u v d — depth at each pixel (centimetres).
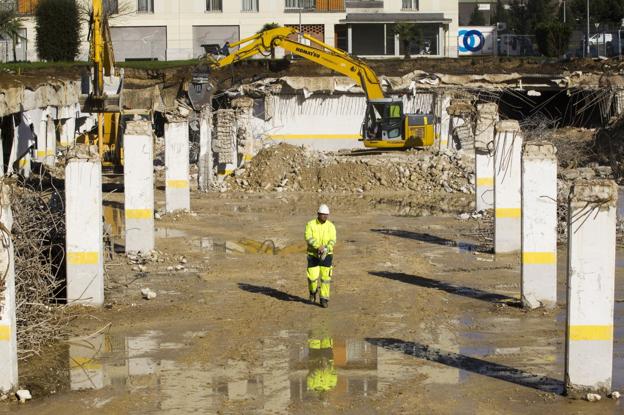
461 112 6369
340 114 6862
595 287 1531
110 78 4338
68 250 2172
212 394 1599
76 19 8369
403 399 1562
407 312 2194
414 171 5281
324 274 2245
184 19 9181
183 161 3947
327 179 5206
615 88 5641
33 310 1955
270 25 8700
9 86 3994
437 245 3195
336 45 9369
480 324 2072
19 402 1559
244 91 6744
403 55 9356
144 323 2095
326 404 1541
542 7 13350
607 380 1550
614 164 5206
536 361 1778
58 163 6047
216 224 3738
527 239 2188
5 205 1516
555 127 6191
